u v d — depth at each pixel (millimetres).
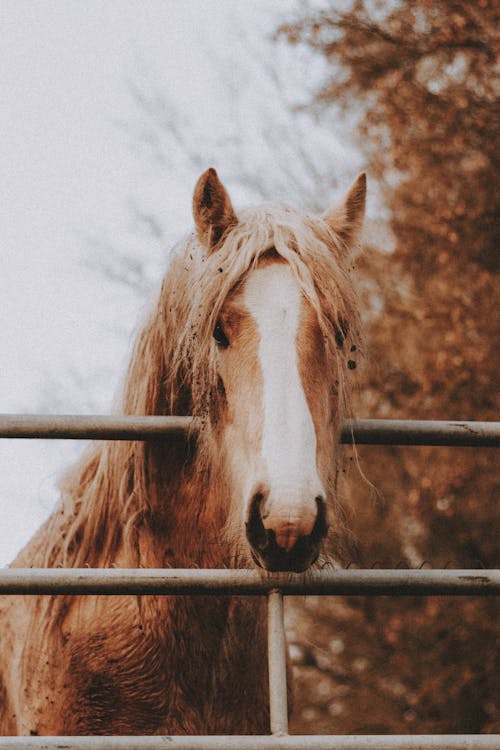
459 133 9828
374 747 2572
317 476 2828
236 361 3090
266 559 2785
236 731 3586
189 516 3547
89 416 2984
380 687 9492
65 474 3943
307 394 2998
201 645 3504
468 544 9445
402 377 9539
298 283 3143
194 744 2531
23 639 3785
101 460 3721
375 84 10203
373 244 10172
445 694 9188
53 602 3590
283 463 2797
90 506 3709
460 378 9188
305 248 3236
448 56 10133
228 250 3246
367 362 3686
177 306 3568
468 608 9102
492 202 9953
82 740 2514
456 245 9758
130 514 3619
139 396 3635
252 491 2824
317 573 2848
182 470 3557
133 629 3463
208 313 3186
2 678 3918
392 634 9055
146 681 3459
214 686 3533
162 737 2539
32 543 4098
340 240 3500
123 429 3008
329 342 3148
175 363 3512
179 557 3574
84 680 3477
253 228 3291
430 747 2588
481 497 9398
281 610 2824
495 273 9875
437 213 9758
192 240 3602
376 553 9477
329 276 3227
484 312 9570
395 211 10141
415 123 9789
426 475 9219
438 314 9477
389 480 9523
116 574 2760
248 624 3557
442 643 9273
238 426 3049
